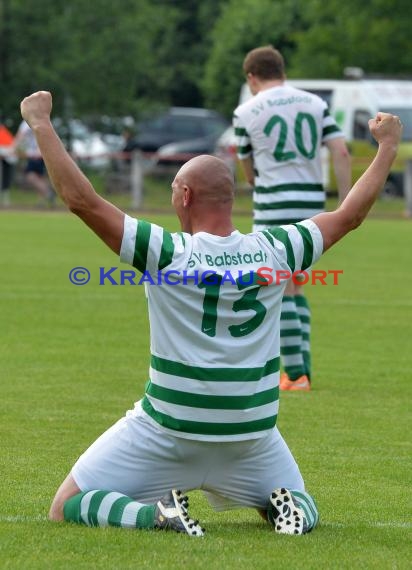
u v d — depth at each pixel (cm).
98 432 1817
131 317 3075
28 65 9000
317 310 3306
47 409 1978
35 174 7375
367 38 10062
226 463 1260
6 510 1370
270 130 2247
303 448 1756
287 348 2198
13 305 3247
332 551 1209
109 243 1202
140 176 7362
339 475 1605
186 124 10362
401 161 8138
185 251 1215
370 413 2014
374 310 3316
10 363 2402
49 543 1199
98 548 1184
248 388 1230
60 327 2884
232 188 1251
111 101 9294
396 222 6975
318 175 2275
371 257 4903
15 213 7000
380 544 1253
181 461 1250
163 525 1238
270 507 1297
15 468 1592
